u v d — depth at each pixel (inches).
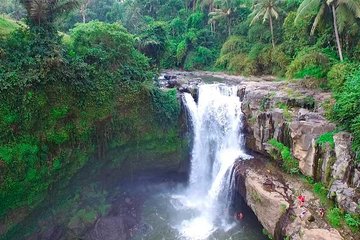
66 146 653.9
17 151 569.0
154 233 725.9
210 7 2041.1
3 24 759.7
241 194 741.9
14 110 573.6
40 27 649.0
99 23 788.6
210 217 778.8
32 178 590.2
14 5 1467.8
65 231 682.8
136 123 774.5
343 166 572.7
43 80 602.5
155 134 810.8
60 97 633.0
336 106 660.1
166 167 871.7
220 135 893.8
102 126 719.1
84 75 662.5
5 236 575.8
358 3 855.1
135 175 852.6
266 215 641.0
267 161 775.1
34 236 638.5
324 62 880.3
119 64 761.0
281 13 1413.6
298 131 673.0
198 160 901.2
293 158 695.1
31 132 597.3
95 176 755.4
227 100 882.8
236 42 1633.9
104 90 706.2
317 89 837.8
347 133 617.0
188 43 1894.7
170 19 2258.9
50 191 647.8
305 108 754.2
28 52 618.2
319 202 592.1
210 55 1806.1
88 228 699.4
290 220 585.3
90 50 714.2
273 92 822.5
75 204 714.2
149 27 1509.6
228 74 1508.4
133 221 755.4
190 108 885.2
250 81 1186.0
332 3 887.1
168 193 882.8
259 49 1467.8
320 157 631.8
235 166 775.1
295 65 969.5
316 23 919.7
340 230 522.0
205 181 893.2
